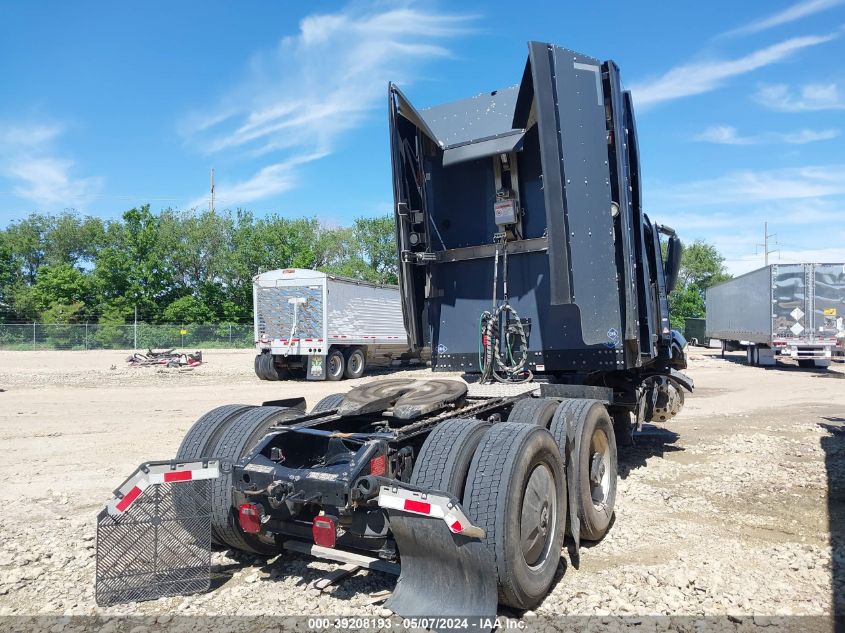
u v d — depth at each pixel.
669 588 4.09
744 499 6.27
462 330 6.88
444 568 3.56
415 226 6.84
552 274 5.32
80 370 23.69
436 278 6.98
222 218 60.75
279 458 4.16
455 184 6.85
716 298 34.28
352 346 22.03
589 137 5.75
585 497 4.87
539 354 6.45
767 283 23.92
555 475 4.25
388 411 4.68
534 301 6.49
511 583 3.51
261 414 4.77
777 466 7.67
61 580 4.27
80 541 4.98
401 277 6.51
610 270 5.85
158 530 4.14
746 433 10.16
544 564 3.99
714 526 5.45
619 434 8.30
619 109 6.00
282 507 3.88
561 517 4.25
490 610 3.41
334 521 3.60
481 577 3.47
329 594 4.03
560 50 5.56
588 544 5.04
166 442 9.27
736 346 32.31
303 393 16.20
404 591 3.59
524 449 3.79
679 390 9.42
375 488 3.54
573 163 5.57
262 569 4.48
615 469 5.56
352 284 21.81
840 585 4.11
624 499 6.30
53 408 13.00
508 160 6.46
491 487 3.62
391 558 3.83
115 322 51.47
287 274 20.44
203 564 4.20
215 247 59.94
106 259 54.75
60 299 54.12
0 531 5.25
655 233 8.36
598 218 5.76
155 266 56.53
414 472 3.81
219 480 4.34
